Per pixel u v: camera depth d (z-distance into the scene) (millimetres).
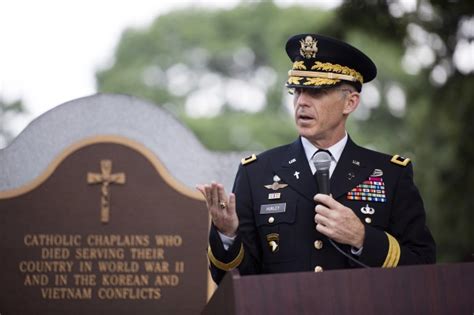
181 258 16406
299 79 11742
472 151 25656
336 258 11453
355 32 24594
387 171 11898
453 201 25734
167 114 16984
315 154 11711
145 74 48719
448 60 26219
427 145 26469
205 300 16297
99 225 16406
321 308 9492
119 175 16500
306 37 11820
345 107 11883
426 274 9688
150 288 16312
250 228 11805
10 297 16234
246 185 12008
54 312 16234
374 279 9617
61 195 16438
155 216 16469
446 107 26219
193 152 16969
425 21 25234
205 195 10945
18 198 16406
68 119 16844
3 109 40406
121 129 16906
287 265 11531
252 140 44000
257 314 9383
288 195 11758
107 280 16297
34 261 16297
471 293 9695
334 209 10938
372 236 11039
